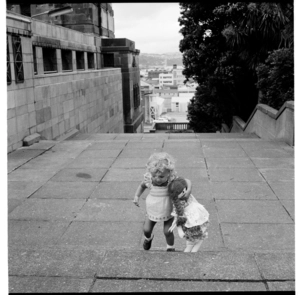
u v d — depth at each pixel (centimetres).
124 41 2650
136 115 3088
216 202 631
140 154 969
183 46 1972
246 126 1689
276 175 767
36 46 1341
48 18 2447
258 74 1455
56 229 543
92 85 1827
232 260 339
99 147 1056
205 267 327
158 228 543
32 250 371
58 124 1363
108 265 335
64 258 352
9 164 883
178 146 1050
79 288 300
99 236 522
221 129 2609
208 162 874
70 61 1861
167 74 18812
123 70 2728
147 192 688
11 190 704
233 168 822
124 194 679
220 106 2084
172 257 347
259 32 1514
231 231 527
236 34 1515
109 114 2200
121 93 2561
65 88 1435
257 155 932
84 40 2158
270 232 522
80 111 1633
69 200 654
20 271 329
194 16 1811
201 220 383
